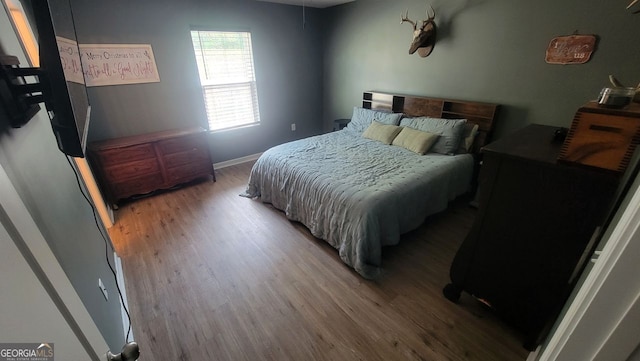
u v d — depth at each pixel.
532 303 1.39
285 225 2.72
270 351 1.52
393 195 2.08
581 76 2.29
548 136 1.63
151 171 3.19
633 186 0.89
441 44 3.16
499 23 2.65
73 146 0.86
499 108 2.81
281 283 1.99
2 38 1.00
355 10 4.00
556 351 0.54
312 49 4.64
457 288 1.73
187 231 2.63
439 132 2.97
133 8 2.97
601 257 0.56
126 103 3.18
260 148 4.61
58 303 0.52
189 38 3.41
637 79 2.04
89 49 2.83
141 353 1.51
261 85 4.25
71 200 1.32
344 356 1.48
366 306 1.79
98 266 1.44
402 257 2.24
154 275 2.07
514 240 1.38
